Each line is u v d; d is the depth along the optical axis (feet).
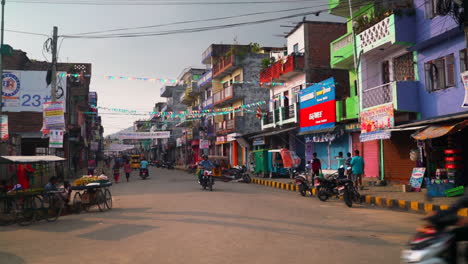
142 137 152.15
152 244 22.90
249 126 128.06
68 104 101.35
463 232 12.85
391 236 25.16
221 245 22.39
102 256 20.27
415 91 54.80
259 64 130.72
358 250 21.15
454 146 45.57
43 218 33.65
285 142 99.81
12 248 22.70
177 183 77.51
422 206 37.58
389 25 55.62
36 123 90.07
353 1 67.51
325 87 77.41
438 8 45.93
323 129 77.82
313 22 92.84
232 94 127.85
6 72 88.07
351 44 67.00
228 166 90.89
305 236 25.00
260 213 35.04
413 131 55.16
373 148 66.03
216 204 41.29
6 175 47.21
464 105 43.09
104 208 39.88
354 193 43.83
